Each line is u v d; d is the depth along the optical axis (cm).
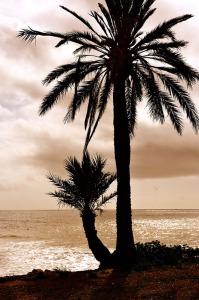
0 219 12238
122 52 1167
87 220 1261
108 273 1040
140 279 941
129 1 1298
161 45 1237
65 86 1386
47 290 898
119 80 1289
